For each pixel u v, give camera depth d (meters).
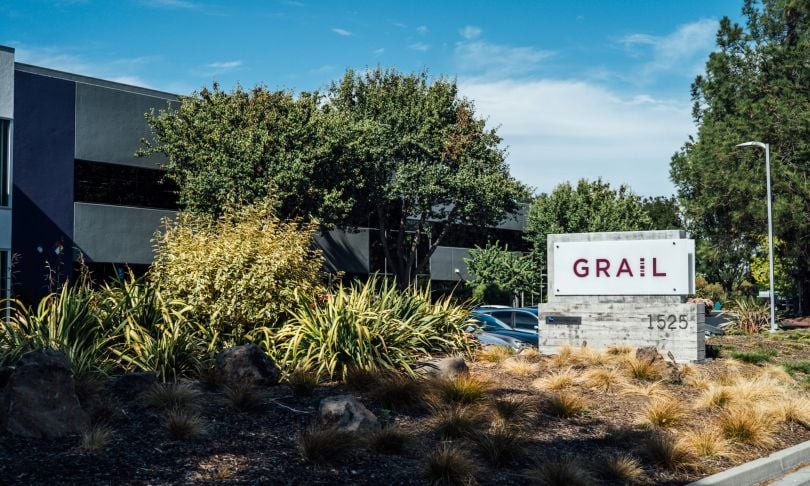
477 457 7.97
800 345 21.16
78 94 29.08
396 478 7.04
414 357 12.62
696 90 46.84
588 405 10.95
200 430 7.81
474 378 10.98
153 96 31.67
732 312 33.16
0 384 9.16
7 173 25.16
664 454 8.44
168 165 30.58
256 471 6.80
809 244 42.78
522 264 45.44
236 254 13.14
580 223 50.19
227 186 27.97
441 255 45.06
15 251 26.81
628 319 16.80
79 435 7.57
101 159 29.72
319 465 7.16
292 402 9.71
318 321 12.49
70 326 11.18
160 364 10.99
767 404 11.54
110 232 29.89
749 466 8.57
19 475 6.17
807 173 41.09
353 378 10.83
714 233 46.56
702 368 15.39
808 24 43.22
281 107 30.33
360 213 35.78
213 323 12.67
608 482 7.67
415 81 38.91
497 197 36.84
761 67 43.50
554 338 17.44
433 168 36.12
